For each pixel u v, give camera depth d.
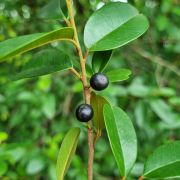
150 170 0.12
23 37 0.10
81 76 0.12
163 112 0.31
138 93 0.31
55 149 0.29
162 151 0.12
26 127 0.40
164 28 0.39
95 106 0.12
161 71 0.44
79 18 0.39
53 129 0.35
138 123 0.32
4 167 0.25
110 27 0.13
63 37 0.11
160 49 0.45
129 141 0.12
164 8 0.38
